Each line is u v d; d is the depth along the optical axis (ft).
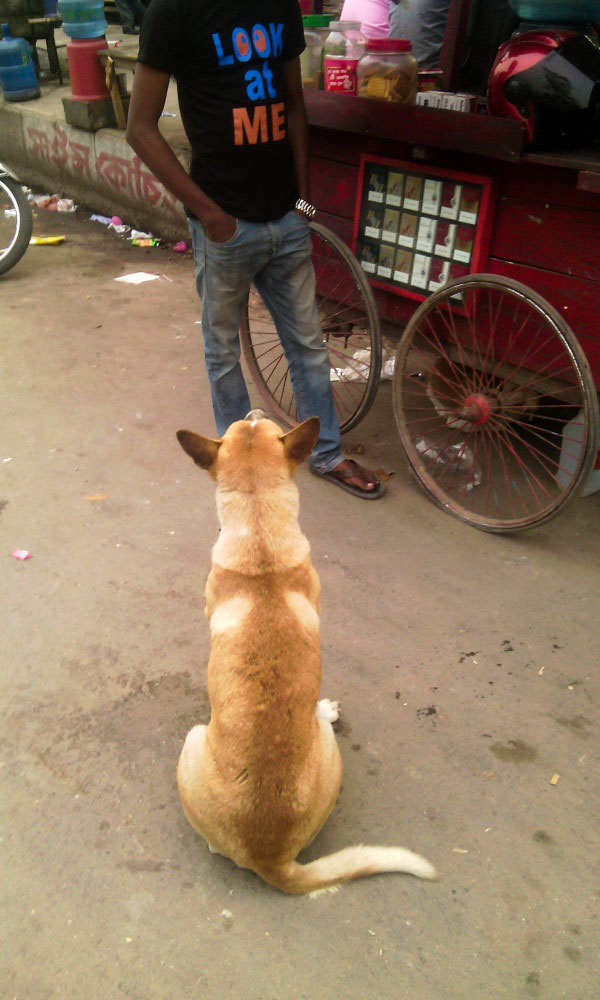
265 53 9.93
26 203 20.85
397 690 9.16
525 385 11.54
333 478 12.92
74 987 6.41
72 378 16.21
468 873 7.27
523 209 10.59
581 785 8.06
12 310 19.43
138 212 25.11
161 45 9.37
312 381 12.46
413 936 6.77
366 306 12.39
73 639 9.88
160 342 17.81
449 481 13.05
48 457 13.65
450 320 12.06
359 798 7.95
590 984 6.42
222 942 6.73
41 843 7.50
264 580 7.18
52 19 29.81
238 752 6.49
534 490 12.74
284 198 10.91
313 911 6.97
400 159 11.81
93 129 25.36
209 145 10.18
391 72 11.27
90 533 11.81
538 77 9.40
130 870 7.29
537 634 9.93
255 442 7.77
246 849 6.54
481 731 8.65
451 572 11.03
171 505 12.49
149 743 8.51
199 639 9.88
